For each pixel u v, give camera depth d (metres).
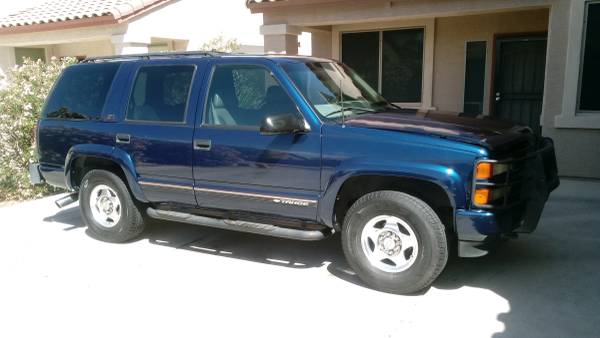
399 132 4.39
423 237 4.27
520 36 10.35
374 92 5.92
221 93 5.23
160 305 4.47
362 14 9.81
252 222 5.15
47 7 14.79
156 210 5.79
